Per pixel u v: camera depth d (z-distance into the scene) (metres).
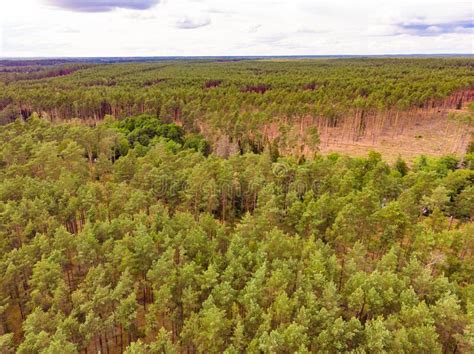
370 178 56.44
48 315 30.12
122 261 35.78
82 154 68.88
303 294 32.31
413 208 46.22
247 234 43.16
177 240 39.34
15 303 36.44
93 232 40.19
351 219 41.53
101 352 33.44
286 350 28.53
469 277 36.06
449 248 39.09
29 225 40.69
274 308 31.75
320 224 44.50
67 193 47.53
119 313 31.42
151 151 65.31
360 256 38.09
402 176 63.22
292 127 89.75
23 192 48.28
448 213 51.41
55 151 61.78
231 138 86.00
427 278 33.66
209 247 39.12
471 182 55.91
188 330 30.58
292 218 45.94
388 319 30.28
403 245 44.00
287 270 34.25
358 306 32.41
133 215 45.91
